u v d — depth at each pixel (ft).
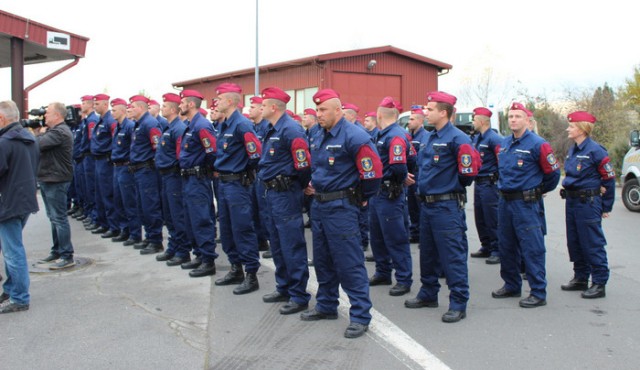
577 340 13.92
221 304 16.89
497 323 15.20
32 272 20.40
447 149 15.30
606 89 77.56
